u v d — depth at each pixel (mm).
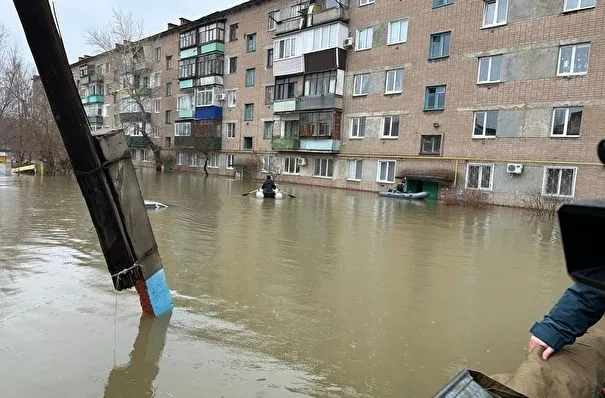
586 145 16594
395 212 14484
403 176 22047
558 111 17406
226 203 14664
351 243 8484
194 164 38531
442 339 4012
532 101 18016
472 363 3557
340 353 3639
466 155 20203
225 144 35156
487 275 6398
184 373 3191
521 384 2174
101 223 3816
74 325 3930
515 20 18531
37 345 3518
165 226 9445
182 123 39250
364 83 24875
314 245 8078
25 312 4172
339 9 25203
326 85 26406
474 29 19922
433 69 21500
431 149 21781
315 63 26672
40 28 3150
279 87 29781
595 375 2330
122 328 3914
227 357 3469
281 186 25688
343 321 4355
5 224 8625
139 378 3096
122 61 39656
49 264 5824
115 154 3746
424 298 5207
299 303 4816
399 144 23109
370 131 24547
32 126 25391
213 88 35188
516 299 5293
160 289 4246
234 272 5930
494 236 10102
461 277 6234
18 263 5809
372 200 18922
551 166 17422
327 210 14125
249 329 4039
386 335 4055
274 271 6086
